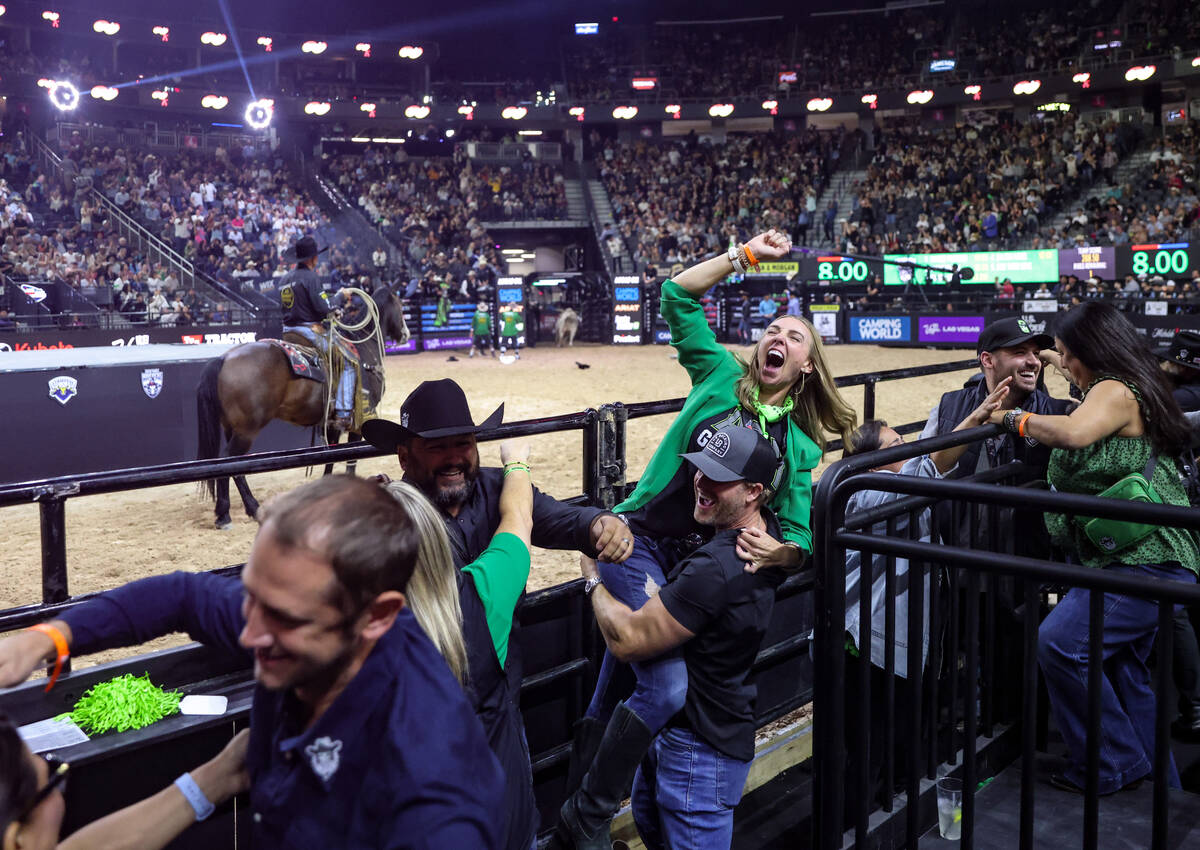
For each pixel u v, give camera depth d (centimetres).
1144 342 303
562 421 322
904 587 333
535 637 322
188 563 641
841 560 245
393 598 130
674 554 306
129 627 166
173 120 4019
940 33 4212
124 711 236
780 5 4478
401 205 3666
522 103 4156
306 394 794
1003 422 302
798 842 356
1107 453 300
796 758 418
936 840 291
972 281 2814
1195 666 373
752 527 273
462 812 128
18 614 229
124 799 232
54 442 871
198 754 245
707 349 316
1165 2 3700
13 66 3509
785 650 397
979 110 4019
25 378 852
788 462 298
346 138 4234
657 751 287
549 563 609
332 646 127
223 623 164
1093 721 211
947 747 320
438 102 4091
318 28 4400
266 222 3222
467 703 141
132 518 784
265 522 128
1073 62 3703
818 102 4009
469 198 3759
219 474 252
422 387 238
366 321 867
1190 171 3016
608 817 270
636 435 1148
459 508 242
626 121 4353
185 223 3038
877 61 4247
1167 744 199
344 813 134
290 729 141
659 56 4512
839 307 2645
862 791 258
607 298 2917
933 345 2497
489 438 296
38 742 225
